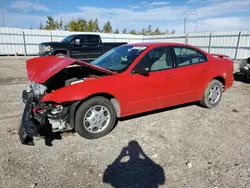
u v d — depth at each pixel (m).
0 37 20.16
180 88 4.30
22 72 10.43
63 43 11.61
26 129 2.94
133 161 2.84
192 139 3.46
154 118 4.33
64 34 23.03
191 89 4.49
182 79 4.29
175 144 3.29
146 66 3.86
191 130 3.79
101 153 3.04
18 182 2.41
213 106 4.97
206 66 4.66
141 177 2.52
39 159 2.87
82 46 12.20
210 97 4.86
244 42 17.22
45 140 3.38
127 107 3.73
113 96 3.54
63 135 3.58
